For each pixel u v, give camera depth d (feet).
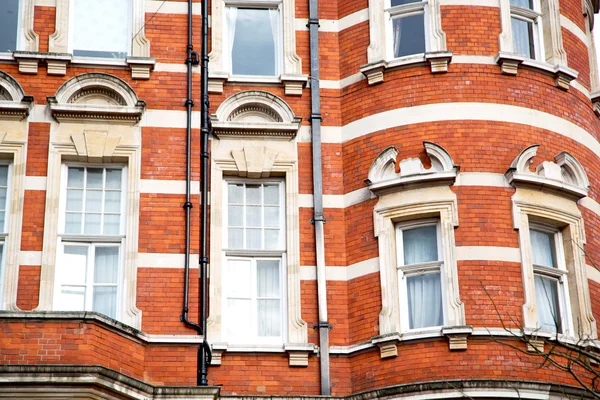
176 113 75.41
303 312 73.15
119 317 70.69
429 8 78.18
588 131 79.71
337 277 74.08
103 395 64.69
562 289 74.54
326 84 78.59
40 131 73.97
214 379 71.00
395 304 71.97
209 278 72.79
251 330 73.46
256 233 75.56
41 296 70.08
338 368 72.08
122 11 78.84
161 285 71.15
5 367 63.46
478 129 74.95
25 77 75.25
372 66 76.95
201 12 78.33
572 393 68.90
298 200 75.51
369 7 79.15
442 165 73.82
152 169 73.77
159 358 69.05
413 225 74.13
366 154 75.92
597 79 84.23
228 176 76.33
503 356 69.56
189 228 72.59
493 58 76.95
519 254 72.49
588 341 70.23
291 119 76.79
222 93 77.51
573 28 82.33
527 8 80.84
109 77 75.15
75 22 78.07
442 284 72.13
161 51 76.84
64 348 65.41
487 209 73.05
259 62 79.92
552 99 77.82
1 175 73.72
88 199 73.77
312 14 79.87
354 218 75.00
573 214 75.31
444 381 67.82
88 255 72.54
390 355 70.59
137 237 72.02
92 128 74.33
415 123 75.36
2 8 77.82
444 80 76.18
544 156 75.66
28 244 71.36
